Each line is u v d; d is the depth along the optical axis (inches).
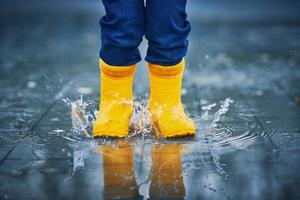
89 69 134.3
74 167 69.3
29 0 363.3
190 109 94.3
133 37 76.8
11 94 107.0
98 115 81.4
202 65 139.6
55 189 63.4
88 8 320.8
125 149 75.2
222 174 66.8
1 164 70.4
